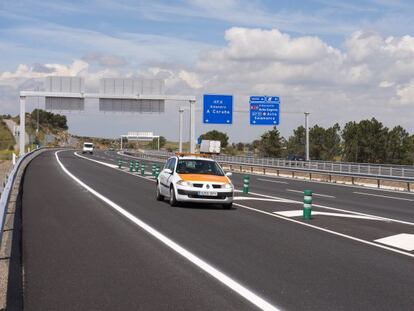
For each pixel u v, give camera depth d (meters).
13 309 6.59
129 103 54.03
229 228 13.62
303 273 8.76
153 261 9.45
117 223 14.02
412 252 10.88
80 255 9.88
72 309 6.61
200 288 7.68
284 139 111.25
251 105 50.84
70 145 170.75
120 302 6.93
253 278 8.34
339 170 42.22
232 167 63.53
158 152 93.69
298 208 19.02
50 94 53.12
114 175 36.78
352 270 9.07
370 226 14.80
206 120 50.75
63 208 17.09
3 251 10.16
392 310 6.79
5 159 66.12
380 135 89.25
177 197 17.86
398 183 35.69
